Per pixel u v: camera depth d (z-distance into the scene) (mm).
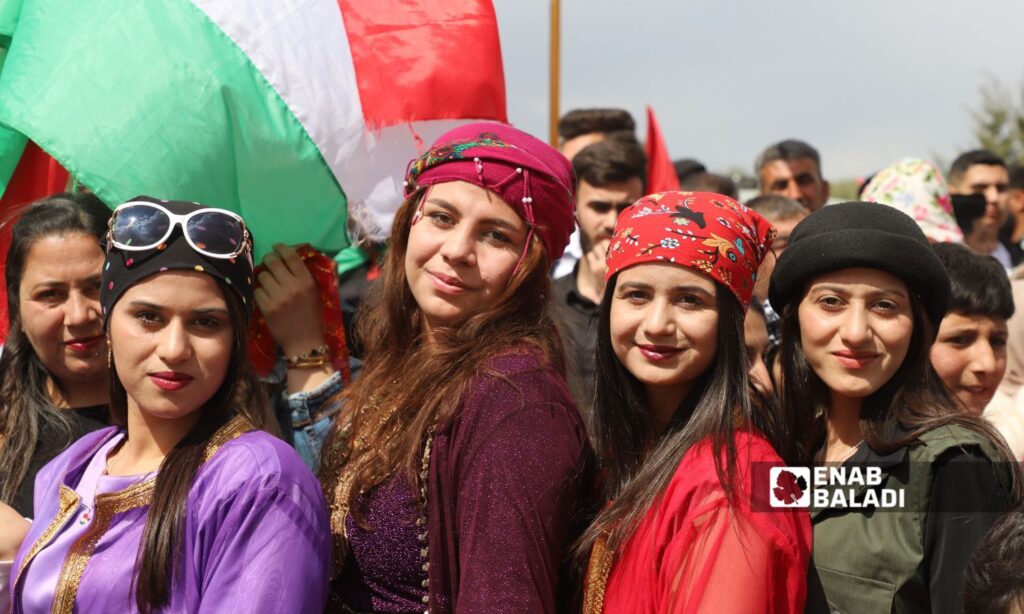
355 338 2914
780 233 4250
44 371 2734
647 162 5078
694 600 1875
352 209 2779
